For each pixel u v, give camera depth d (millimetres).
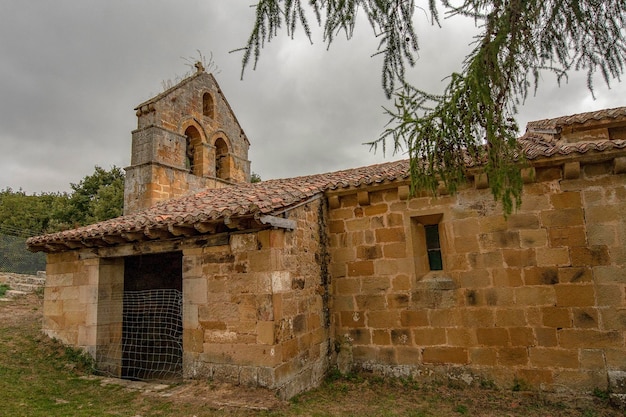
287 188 7395
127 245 7113
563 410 5391
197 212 6090
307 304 6441
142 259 9602
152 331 8438
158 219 6289
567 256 5875
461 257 6488
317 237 7039
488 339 6160
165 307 7965
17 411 4801
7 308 10508
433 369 6422
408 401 5816
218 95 13055
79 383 6199
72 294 7770
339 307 7250
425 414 5344
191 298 6211
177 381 6254
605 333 5562
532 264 6043
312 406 5488
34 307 10820
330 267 7367
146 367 8039
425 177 3350
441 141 3020
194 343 6078
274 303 5570
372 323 6965
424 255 6996
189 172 11398
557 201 6004
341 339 7137
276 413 4910
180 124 11453
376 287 7016
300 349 6090
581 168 5926
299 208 6535
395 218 7027
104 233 6617
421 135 3078
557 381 5699
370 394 6105
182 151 11406
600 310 5625
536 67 3180
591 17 3094
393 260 6949
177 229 6027
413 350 6605
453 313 6414
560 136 7699
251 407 4965
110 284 7578
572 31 3141
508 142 2988
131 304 7980
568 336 5730
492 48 2777
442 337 6441
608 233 5719
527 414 5301
